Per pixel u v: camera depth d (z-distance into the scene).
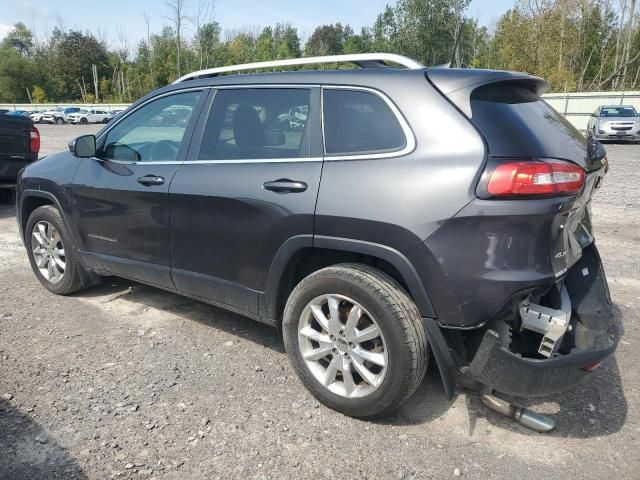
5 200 8.71
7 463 2.59
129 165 3.99
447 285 2.62
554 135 2.87
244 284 3.39
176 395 3.21
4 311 4.40
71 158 4.52
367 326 2.90
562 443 2.84
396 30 58.00
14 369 3.46
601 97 31.52
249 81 3.48
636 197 9.88
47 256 4.79
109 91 73.38
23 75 79.19
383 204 2.73
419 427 2.96
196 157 3.61
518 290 2.55
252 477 2.55
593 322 3.04
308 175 3.02
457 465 2.66
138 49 66.38
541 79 3.13
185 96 3.82
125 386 3.29
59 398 3.15
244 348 3.83
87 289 4.93
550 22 40.34
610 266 5.81
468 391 3.30
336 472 2.59
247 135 3.39
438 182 2.63
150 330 4.09
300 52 76.25
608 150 19.72
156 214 3.77
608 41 46.56
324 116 3.09
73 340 3.90
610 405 3.20
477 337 2.76
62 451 2.69
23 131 7.92
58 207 4.50
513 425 2.99
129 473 2.55
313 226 2.97
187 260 3.67
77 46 76.44
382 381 2.81
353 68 3.12
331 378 3.03
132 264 4.06
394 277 2.95
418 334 2.73
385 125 2.87
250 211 3.22
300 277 3.36
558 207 2.53
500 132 2.63
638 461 2.70
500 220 2.52
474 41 57.09
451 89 2.76
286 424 2.96
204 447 2.75
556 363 2.59
